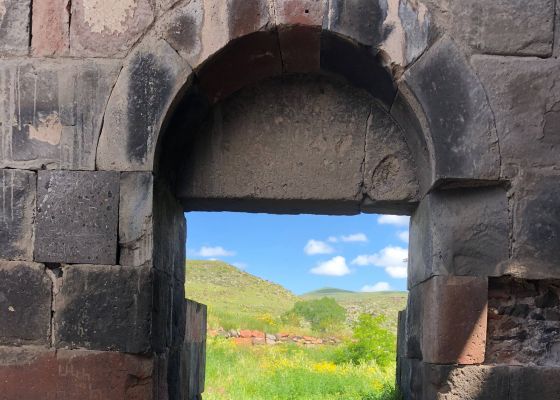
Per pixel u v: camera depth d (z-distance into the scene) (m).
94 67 3.21
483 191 3.22
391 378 9.17
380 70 3.34
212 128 3.70
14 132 3.20
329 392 8.42
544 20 3.21
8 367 3.05
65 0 3.25
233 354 11.88
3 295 3.10
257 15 3.23
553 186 3.14
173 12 3.24
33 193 3.16
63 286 3.10
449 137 3.16
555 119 3.17
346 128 3.68
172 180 3.63
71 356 3.05
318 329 21.73
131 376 3.05
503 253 3.15
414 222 3.78
